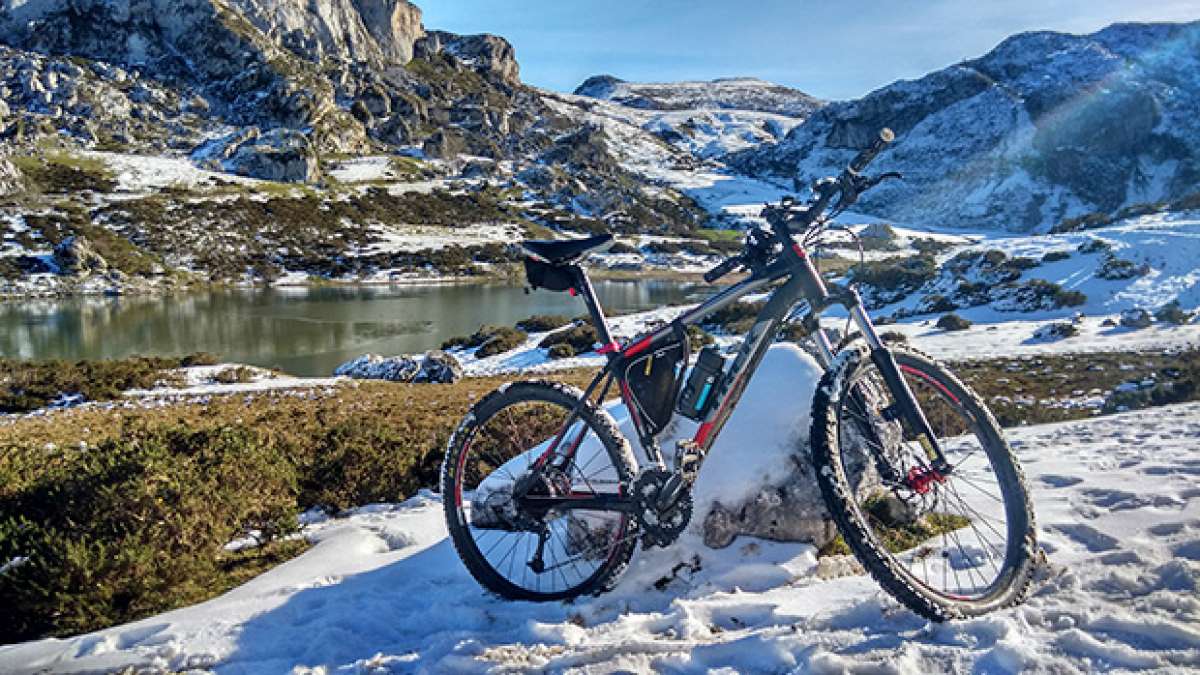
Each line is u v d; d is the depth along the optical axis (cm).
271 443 530
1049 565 262
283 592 325
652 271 8194
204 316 4881
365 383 2894
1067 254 4303
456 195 10406
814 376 333
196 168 9188
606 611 279
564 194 11675
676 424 321
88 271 5947
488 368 3397
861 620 239
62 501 378
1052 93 14400
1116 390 2034
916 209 13388
